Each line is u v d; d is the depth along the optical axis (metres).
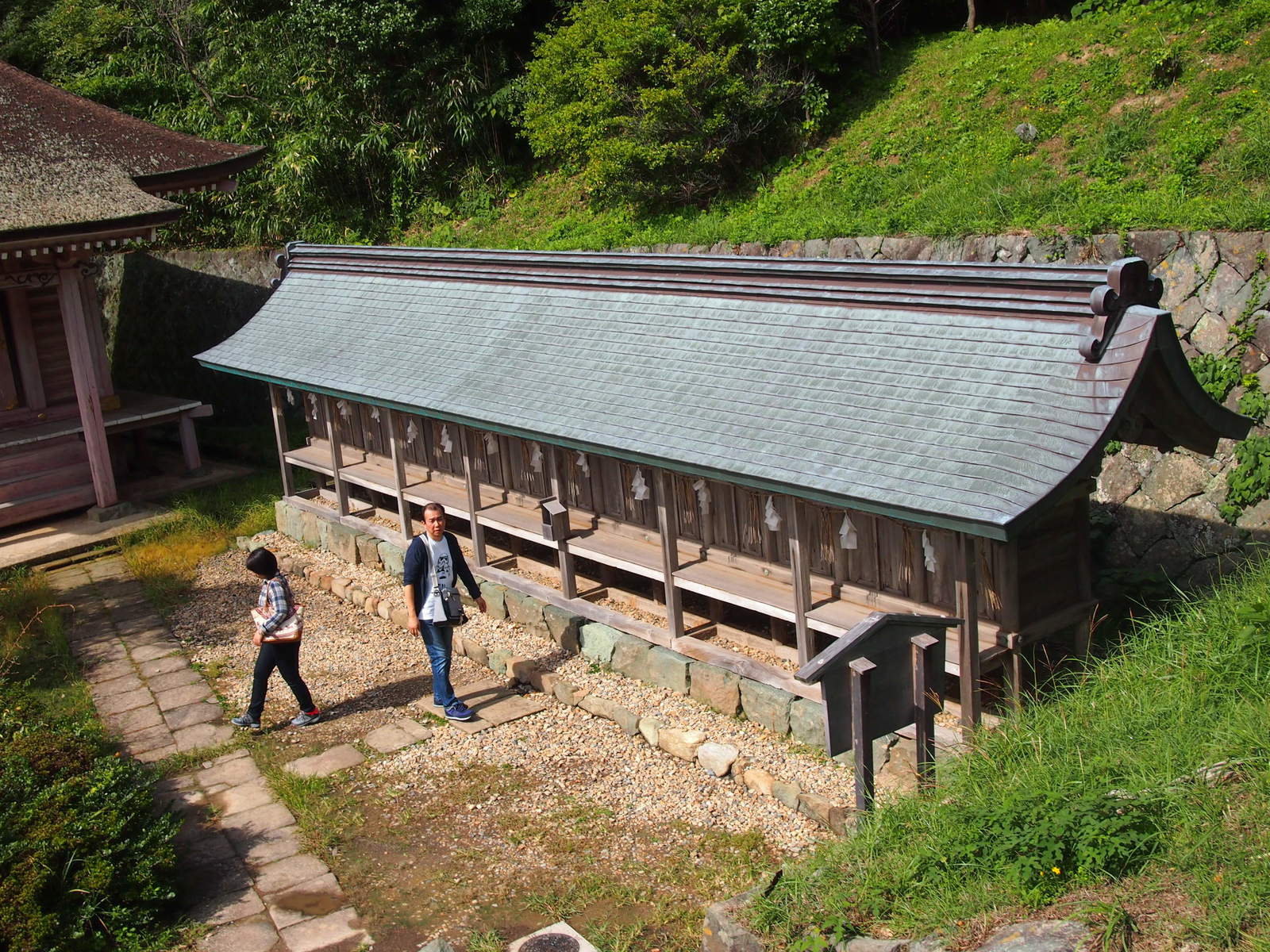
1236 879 4.16
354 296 12.26
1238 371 9.05
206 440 19.05
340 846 6.95
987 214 11.67
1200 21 13.45
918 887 4.74
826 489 6.22
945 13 19.77
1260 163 10.35
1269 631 5.87
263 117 23.16
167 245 22.44
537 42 22.34
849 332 7.33
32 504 15.03
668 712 8.02
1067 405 5.79
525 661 9.12
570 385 8.66
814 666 5.33
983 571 6.78
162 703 9.50
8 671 10.26
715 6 16.30
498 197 21.16
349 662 9.94
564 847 6.64
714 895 5.98
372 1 20.89
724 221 15.27
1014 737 5.70
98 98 25.05
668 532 8.30
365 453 12.67
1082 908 4.25
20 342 15.96
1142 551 9.39
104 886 6.00
